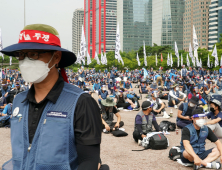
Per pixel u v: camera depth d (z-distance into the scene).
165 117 10.59
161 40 168.62
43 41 1.44
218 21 142.38
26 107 1.52
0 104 9.66
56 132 1.38
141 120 6.68
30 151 1.40
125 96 13.19
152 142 6.24
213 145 6.70
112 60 93.31
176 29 168.62
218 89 15.64
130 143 6.85
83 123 1.38
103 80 27.81
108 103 7.93
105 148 6.38
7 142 6.94
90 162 1.33
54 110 1.43
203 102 11.32
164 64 88.06
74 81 24.98
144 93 20.70
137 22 178.38
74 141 1.41
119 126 8.63
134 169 4.92
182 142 5.06
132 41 178.50
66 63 1.67
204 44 159.75
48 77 1.50
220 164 4.85
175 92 13.84
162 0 167.62
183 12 168.88
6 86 11.74
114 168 4.97
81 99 1.43
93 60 104.94
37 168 1.36
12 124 1.54
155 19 173.75
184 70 26.70
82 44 25.17
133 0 177.50
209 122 6.64
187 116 7.94
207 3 158.38
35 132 1.42
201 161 4.66
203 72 35.97
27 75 1.44
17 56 1.55
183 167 5.01
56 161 1.36
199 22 159.00
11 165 1.55
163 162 5.32
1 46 23.02
